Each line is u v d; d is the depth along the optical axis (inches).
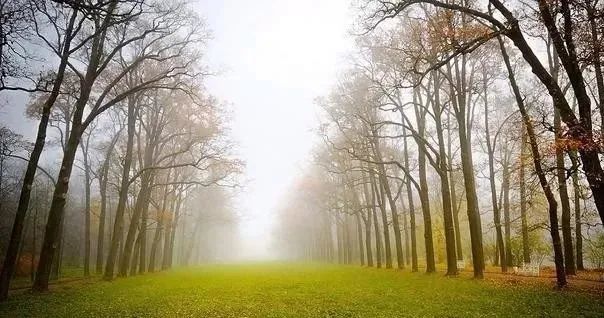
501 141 1423.5
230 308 556.1
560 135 516.1
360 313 485.7
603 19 512.7
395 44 970.7
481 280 837.8
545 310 466.9
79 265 2064.5
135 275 1327.5
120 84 1205.7
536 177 620.1
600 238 1123.3
